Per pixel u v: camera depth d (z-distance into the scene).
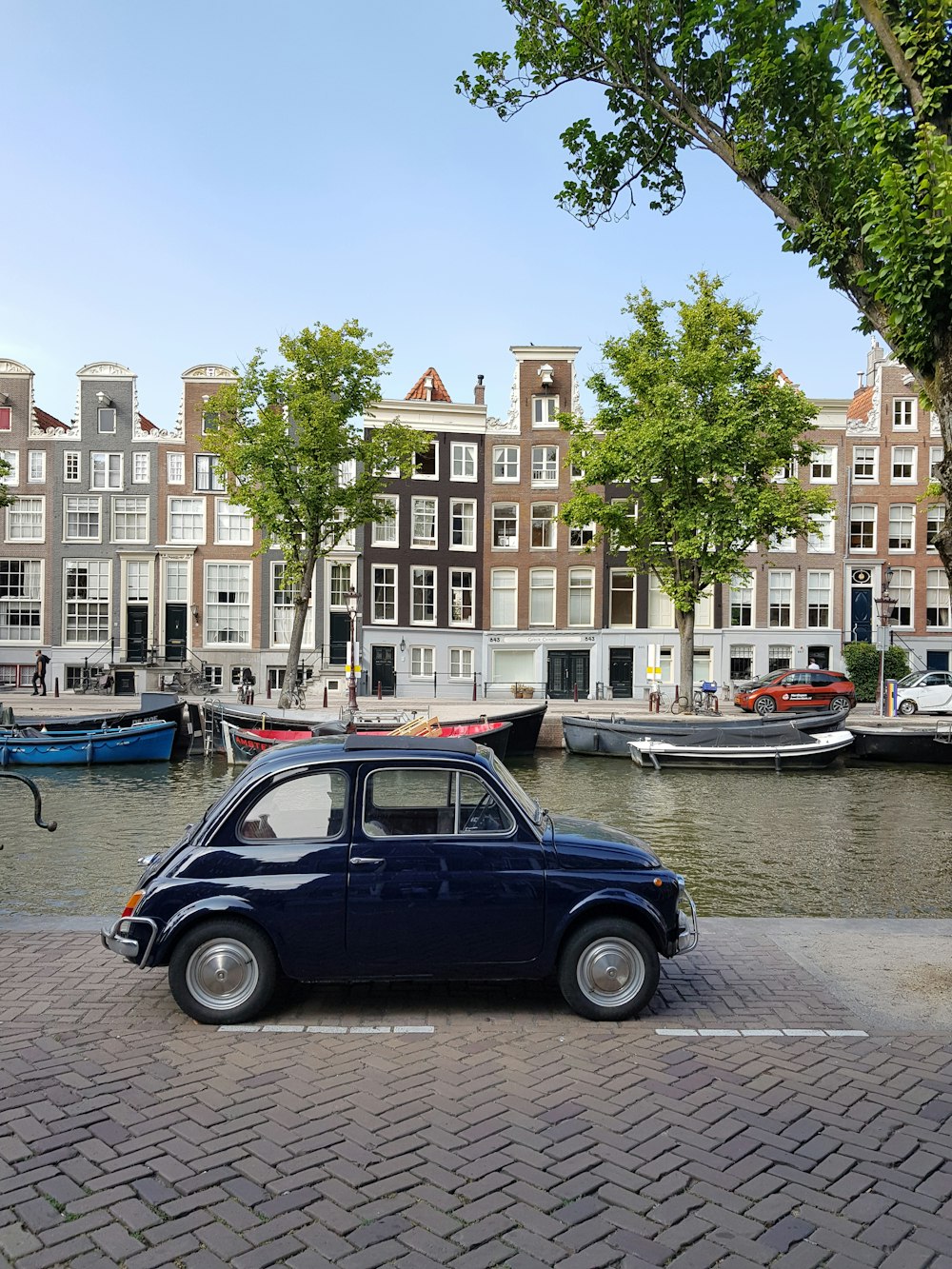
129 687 40.03
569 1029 5.57
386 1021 5.68
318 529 30.31
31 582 41.22
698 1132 4.26
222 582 41.50
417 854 5.67
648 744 24.58
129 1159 3.95
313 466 29.50
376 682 41.66
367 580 41.69
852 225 6.71
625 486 42.38
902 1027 5.63
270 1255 3.32
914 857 13.38
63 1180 3.77
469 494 42.75
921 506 44.09
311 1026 5.55
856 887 11.48
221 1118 4.33
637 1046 5.30
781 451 29.12
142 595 41.28
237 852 5.64
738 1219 3.57
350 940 5.60
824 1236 3.48
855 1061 5.12
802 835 15.20
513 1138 4.17
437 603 42.38
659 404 28.42
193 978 5.57
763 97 7.00
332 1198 3.67
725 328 28.91
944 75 5.93
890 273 6.02
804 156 6.96
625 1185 3.79
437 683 42.19
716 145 7.43
